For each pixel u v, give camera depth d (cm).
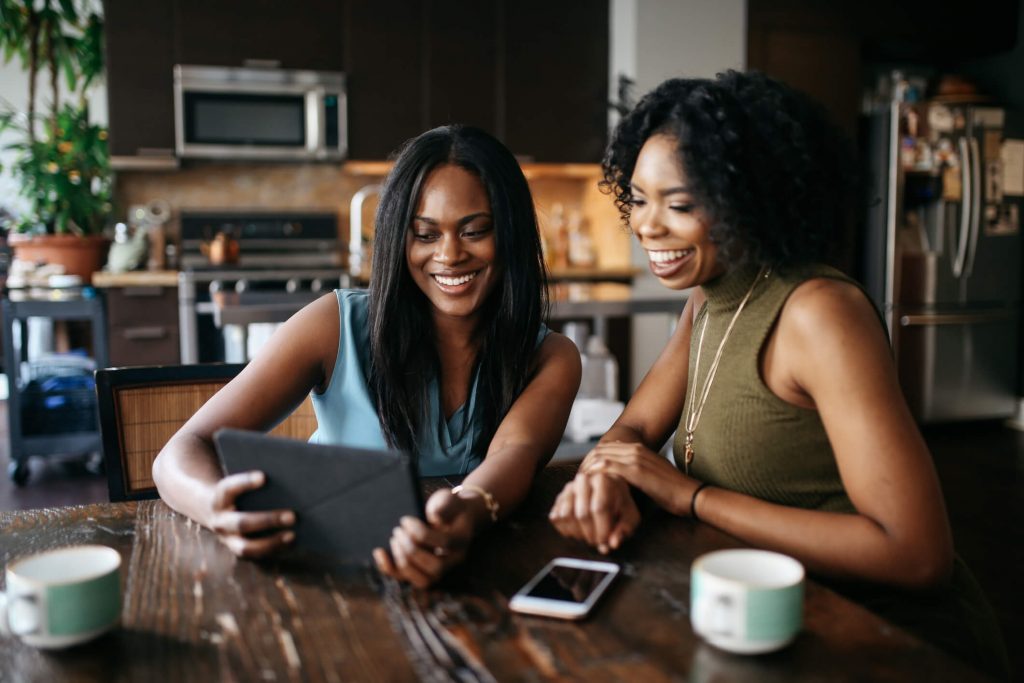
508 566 87
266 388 121
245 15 456
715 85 100
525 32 495
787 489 104
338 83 468
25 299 374
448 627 73
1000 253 475
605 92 509
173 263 485
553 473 126
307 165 512
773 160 97
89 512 105
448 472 133
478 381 132
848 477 92
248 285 436
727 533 97
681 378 129
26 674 65
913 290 463
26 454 362
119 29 440
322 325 128
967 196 462
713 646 69
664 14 475
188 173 496
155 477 107
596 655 67
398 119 482
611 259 514
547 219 543
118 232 450
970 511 328
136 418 145
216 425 114
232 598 79
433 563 80
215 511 89
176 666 66
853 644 69
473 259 123
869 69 550
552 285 255
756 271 105
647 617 74
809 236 100
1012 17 507
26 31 438
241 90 455
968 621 95
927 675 64
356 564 86
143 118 447
